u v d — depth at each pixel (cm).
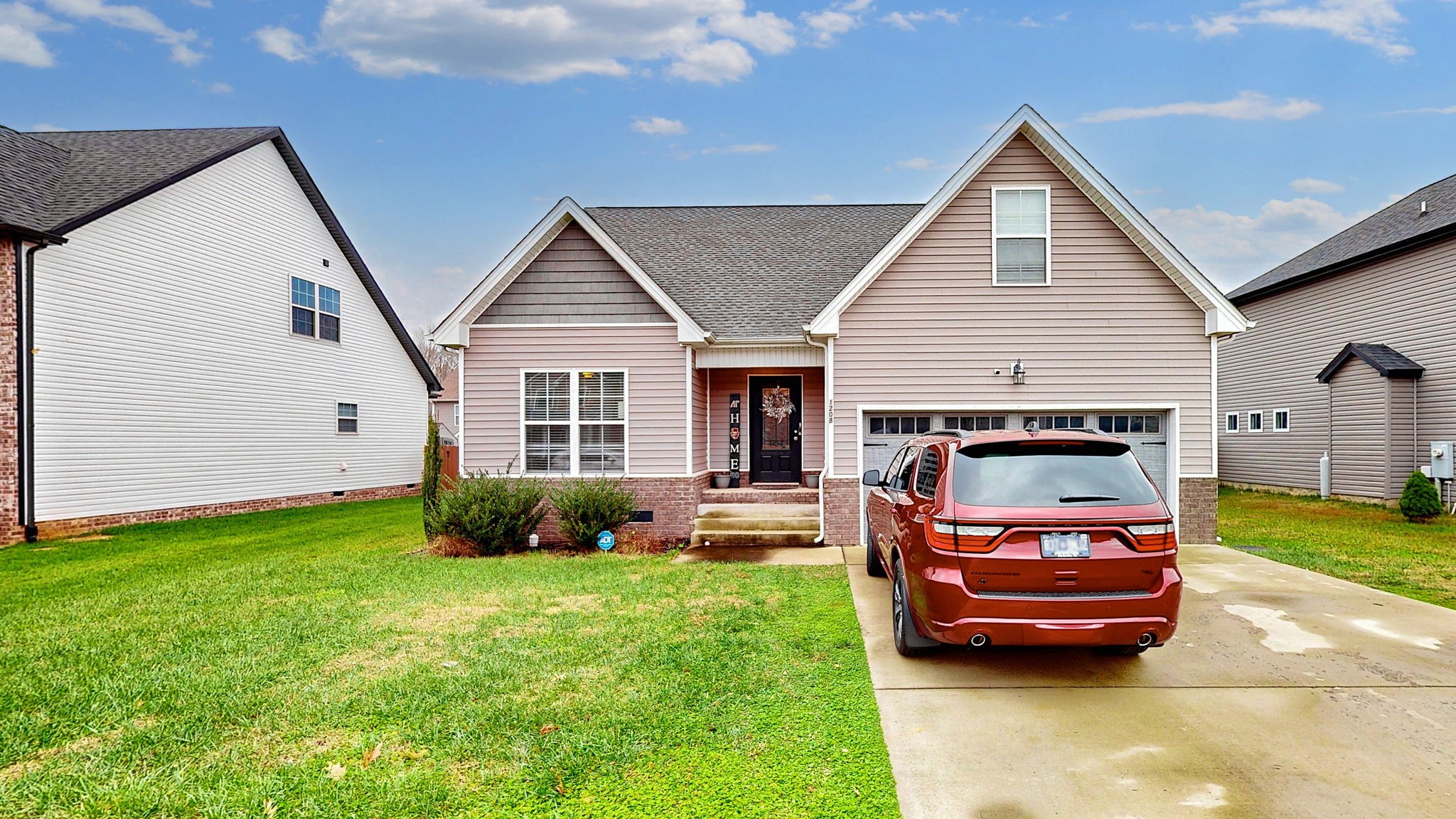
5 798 346
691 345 1228
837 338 1176
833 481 1170
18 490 1284
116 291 1448
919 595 512
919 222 1151
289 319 1917
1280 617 676
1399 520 1407
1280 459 2067
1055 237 1156
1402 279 1666
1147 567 477
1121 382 1145
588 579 868
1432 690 487
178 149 1706
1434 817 329
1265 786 358
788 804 341
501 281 1236
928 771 374
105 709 454
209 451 1669
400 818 329
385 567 956
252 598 769
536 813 332
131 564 1044
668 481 1218
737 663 539
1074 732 423
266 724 430
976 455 520
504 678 505
